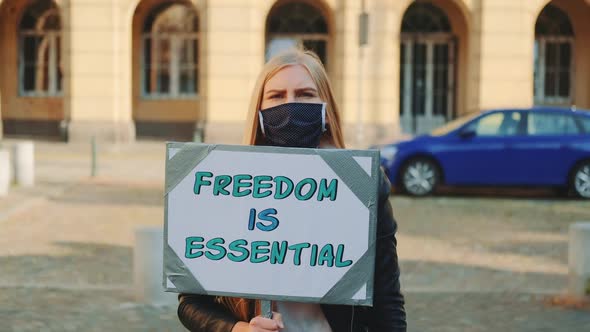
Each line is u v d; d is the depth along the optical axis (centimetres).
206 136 2570
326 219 232
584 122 1567
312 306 237
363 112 2572
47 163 2138
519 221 1257
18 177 1611
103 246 999
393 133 2575
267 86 242
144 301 718
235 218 235
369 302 231
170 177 236
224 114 2580
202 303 247
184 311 249
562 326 648
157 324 648
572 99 2878
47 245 1002
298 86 239
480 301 733
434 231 1145
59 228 1130
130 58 2630
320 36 2759
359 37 2072
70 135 2589
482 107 2591
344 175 231
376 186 231
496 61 2589
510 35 2581
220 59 2572
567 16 2858
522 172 1555
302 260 233
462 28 2741
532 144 1555
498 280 831
